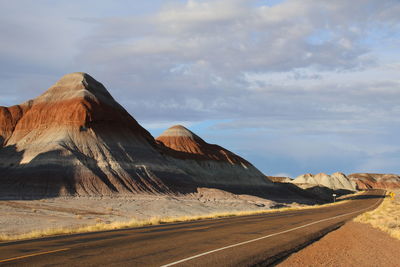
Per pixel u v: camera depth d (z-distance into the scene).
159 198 73.00
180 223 25.77
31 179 71.44
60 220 34.59
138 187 79.69
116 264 9.85
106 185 74.88
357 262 11.70
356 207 62.97
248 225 23.91
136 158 89.38
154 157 94.69
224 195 90.69
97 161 81.94
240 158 135.50
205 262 10.51
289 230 21.03
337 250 14.02
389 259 12.48
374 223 27.33
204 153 127.88
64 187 70.50
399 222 27.97
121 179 79.62
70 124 88.12
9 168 78.25
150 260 10.55
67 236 16.52
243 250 12.99
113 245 13.35
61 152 78.81
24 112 99.06
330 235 19.14
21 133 91.69
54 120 90.50
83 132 87.44
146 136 106.38
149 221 25.78
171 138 133.00
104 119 92.94
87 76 104.44
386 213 41.28
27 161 79.06
